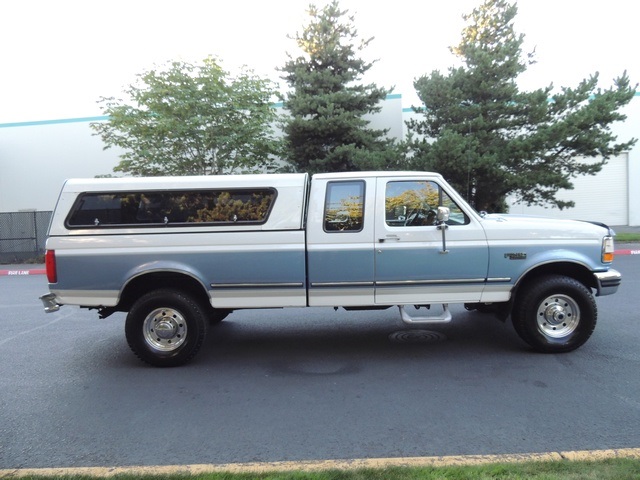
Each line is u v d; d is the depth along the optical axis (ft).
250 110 53.42
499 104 50.55
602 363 17.12
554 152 51.75
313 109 57.36
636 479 9.47
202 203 18.02
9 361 19.43
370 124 67.05
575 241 17.87
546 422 12.74
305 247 17.75
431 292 17.92
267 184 17.92
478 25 69.36
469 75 52.26
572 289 17.79
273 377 16.93
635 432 12.04
